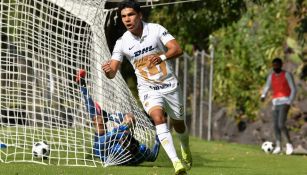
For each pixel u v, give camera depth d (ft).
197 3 152.97
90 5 91.97
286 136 133.90
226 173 82.58
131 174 77.46
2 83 96.89
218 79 190.80
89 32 92.48
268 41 186.39
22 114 95.35
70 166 84.43
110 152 87.56
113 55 74.23
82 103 89.81
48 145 89.61
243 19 193.16
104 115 89.81
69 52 91.35
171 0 154.71
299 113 167.63
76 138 89.10
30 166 82.23
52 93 90.84
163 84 72.64
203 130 178.81
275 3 186.91
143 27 72.84
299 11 155.43
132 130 88.89
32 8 90.68
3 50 94.99
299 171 89.76
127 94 93.56
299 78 172.45
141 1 113.80
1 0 90.07
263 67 185.26
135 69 73.72
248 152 126.11
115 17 116.67
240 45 191.62
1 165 82.58
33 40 90.48
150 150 91.35
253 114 179.32
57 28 90.99
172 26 165.89
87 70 91.35
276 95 135.23
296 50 176.45
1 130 93.20
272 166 97.14
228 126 181.78
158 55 73.20
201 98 179.93
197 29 162.91
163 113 71.77
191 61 186.80
